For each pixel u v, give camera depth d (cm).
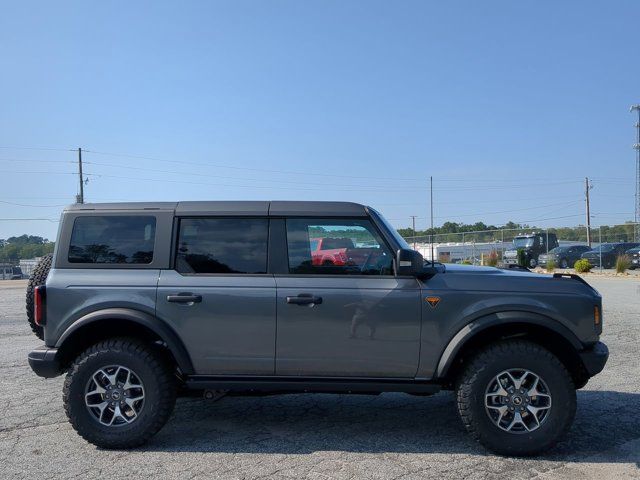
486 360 446
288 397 629
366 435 500
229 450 462
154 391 464
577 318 457
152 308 469
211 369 471
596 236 3959
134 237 488
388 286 465
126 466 428
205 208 491
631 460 438
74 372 463
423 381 466
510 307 457
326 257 479
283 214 484
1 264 4578
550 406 442
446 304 460
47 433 505
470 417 446
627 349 865
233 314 466
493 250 3534
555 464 430
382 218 496
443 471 416
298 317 464
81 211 494
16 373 733
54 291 473
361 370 465
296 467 425
